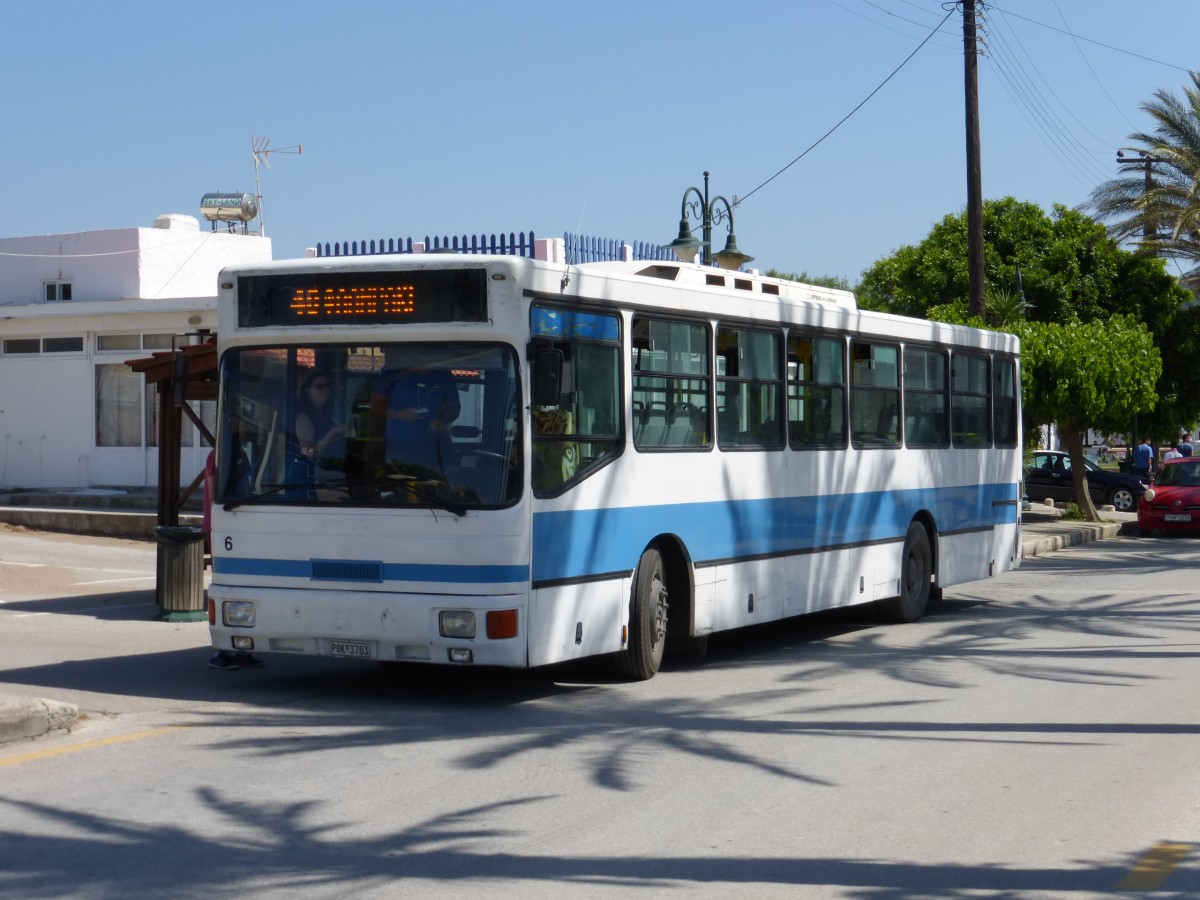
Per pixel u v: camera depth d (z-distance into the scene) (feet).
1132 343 96.58
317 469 32.35
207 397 50.34
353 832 22.15
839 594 44.86
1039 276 134.31
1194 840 22.21
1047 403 93.86
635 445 35.12
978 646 44.45
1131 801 24.66
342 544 31.91
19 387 98.73
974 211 89.25
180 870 20.12
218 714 31.60
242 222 113.91
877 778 26.25
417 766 26.63
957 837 22.27
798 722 31.50
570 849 21.35
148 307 92.58
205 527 47.44
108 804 23.66
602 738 29.45
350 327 32.17
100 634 44.73
